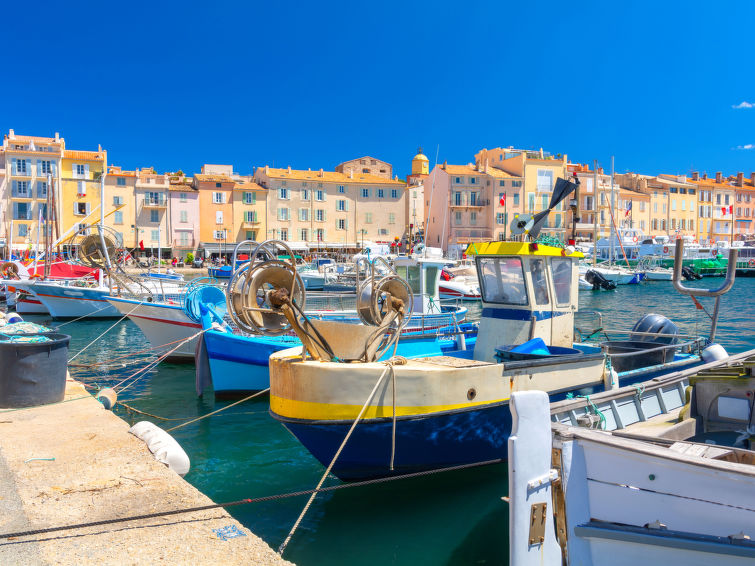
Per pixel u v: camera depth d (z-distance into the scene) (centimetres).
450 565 612
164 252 7269
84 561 426
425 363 757
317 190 7825
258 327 697
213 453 972
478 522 710
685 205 9538
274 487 827
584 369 844
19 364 844
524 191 7888
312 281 4509
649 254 6838
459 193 7800
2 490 547
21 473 589
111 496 538
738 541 369
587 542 424
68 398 902
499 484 814
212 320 1428
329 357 736
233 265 711
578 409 645
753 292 4869
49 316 2966
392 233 8094
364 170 9275
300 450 984
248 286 686
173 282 2536
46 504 519
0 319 1761
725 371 688
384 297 816
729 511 374
